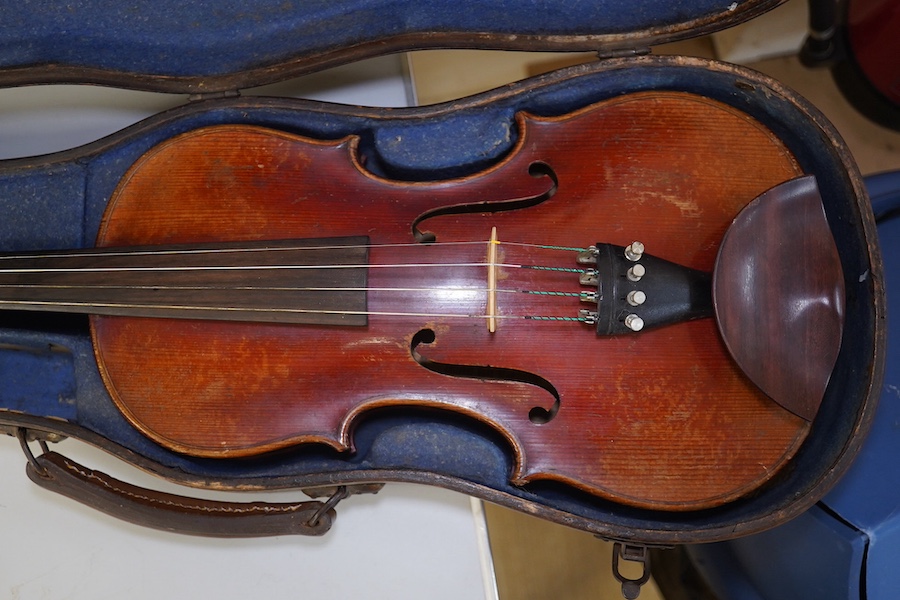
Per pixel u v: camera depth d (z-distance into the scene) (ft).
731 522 1.53
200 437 1.63
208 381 1.63
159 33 1.69
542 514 1.58
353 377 1.60
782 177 1.61
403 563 1.80
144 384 1.64
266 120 1.75
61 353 1.77
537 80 1.69
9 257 1.64
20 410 1.75
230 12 1.67
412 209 1.63
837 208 1.61
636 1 1.65
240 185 1.67
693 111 1.63
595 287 1.57
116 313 1.62
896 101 2.16
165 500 1.67
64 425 1.69
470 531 1.80
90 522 1.85
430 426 1.68
